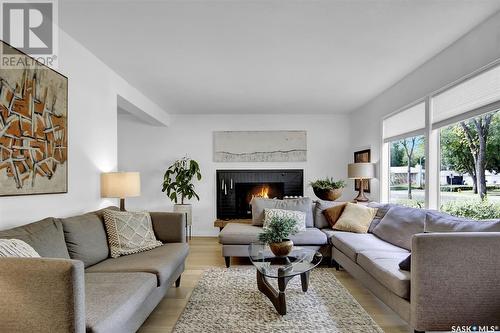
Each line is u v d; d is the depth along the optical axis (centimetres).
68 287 130
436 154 331
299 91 442
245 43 282
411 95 366
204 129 598
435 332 201
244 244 375
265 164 596
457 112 288
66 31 259
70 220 236
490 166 264
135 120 597
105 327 146
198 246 493
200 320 234
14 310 131
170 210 593
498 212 254
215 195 596
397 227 311
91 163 305
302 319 235
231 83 403
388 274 221
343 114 600
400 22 247
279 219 279
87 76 297
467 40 268
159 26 250
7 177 196
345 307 256
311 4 219
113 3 216
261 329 221
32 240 185
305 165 597
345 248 317
